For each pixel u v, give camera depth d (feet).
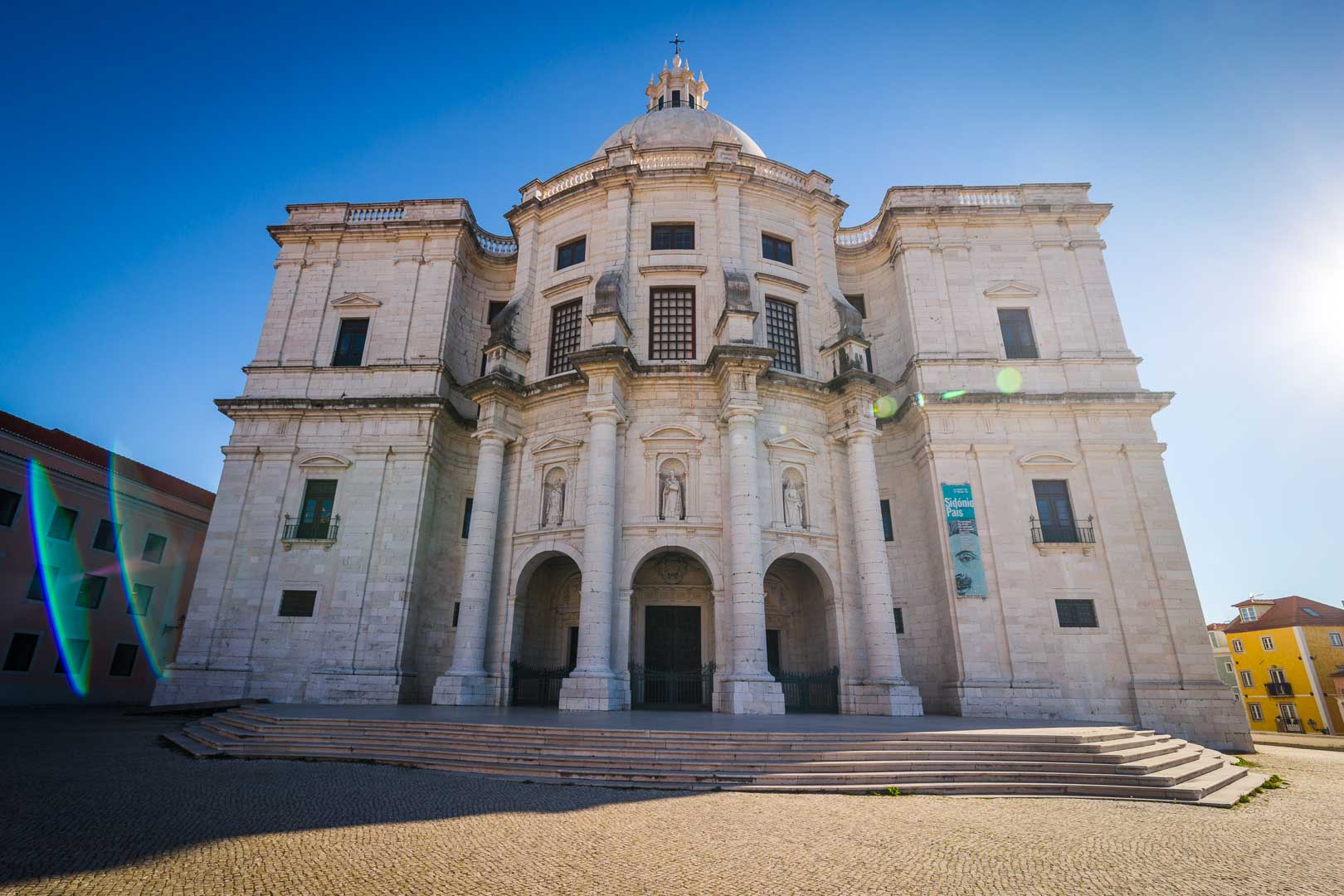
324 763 40.24
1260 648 198.29
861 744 40.09
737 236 84.64
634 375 74.84
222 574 77.61
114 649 109.29
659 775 36.24
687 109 111.24
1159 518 75.92
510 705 69.41
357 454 81.76
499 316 85.10
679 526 70.69
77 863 20.30
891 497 86.74
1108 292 87.81
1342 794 40.29
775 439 74.54
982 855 24.03
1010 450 79.46
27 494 97.14
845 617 71.31
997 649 72.23
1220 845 26.43
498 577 74.74
